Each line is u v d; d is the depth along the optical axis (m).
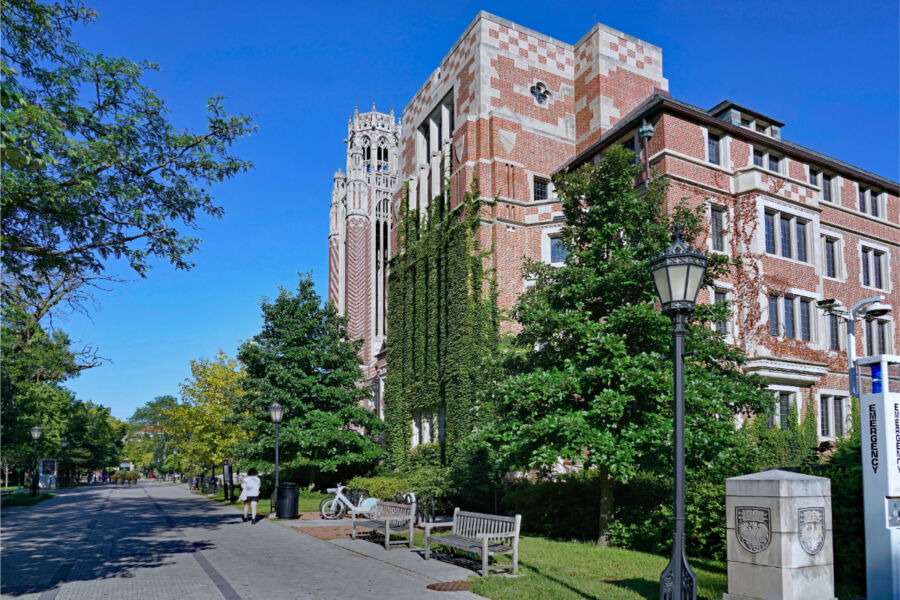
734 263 14.59
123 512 24.75
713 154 25.05
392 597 9.27
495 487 21.39
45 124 8.95
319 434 27.56
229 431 35.25
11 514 24.06
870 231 29.59
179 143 11.65
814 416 24.44
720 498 11.66
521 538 15.38
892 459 8.21
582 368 14.16
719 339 14.57
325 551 13.89
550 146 30.78
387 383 32.50
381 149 68.81
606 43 31.39
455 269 28.20
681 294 7.69
